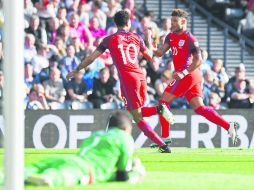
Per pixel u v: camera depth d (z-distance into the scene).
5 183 17.89
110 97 43.69
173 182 22.22
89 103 43.53
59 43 44.69
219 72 46.94
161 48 32.78
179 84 32.50
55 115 38.50
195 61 32.09
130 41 31.56
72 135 38.59
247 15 56.38
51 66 43.56
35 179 19.78
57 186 20.00
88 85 43.66
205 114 33.16
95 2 48.66
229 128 33.12
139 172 21.84
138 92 31.61
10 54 17.86
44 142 38.44
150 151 34.91
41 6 46.53
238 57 55.00
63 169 20.11
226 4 57.72
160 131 39.22
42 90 42.50
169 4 55.84
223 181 22.98
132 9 49.84
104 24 48.53
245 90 46.38
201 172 27.30
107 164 20.95
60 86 43.25
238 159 32.06
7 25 17.84
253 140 39.94
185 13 32.25
